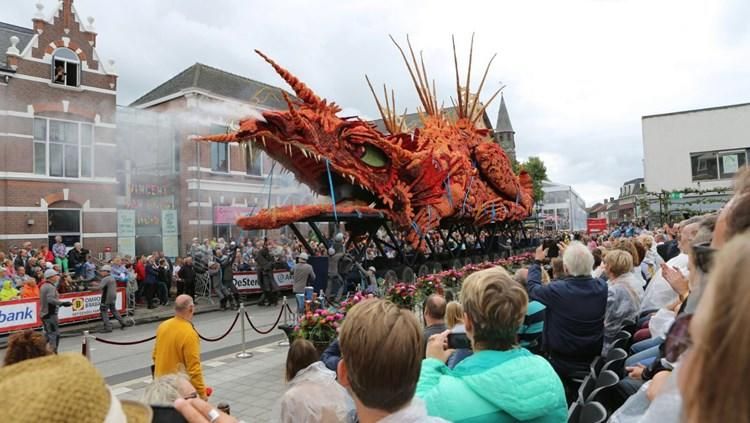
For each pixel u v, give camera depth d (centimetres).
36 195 1878
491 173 1841
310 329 607
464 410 213
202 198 2441
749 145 2859
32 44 1891
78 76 2011
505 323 230
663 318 371
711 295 94
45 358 121
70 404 106
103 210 2064
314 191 1223
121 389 713
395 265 1475
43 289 958
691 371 96
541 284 479
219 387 683
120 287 1297
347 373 169
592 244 1186
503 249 2267
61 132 1972
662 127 3092
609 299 497
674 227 1073
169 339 473
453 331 295
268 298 1570
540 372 221
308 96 1080
